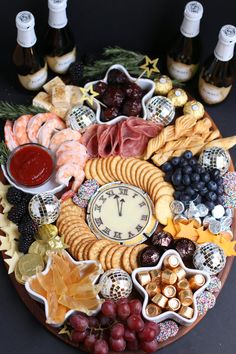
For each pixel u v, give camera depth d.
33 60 1.04
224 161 0.99
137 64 1.11
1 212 0.98
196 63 1.08
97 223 0.97
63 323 0.91
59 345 0.94
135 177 1.00
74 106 1.04
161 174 1.00
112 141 1.00
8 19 1.10
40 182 0.99
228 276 1.00
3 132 1.07
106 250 0.94
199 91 1.10
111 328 0.87
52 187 1.00
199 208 0.96
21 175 0.98
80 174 0.98
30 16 0.98
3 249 0.95
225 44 0.98
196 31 1.02
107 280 0.90
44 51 1.08
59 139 1.01
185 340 0.96
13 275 0.95
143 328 0.86
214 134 1.03
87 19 1.12
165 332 0.90
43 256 0.93
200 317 0.93
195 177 0.96
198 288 0.91
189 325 0.92
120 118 1.03
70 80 1.11
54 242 0.93
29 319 0.96
